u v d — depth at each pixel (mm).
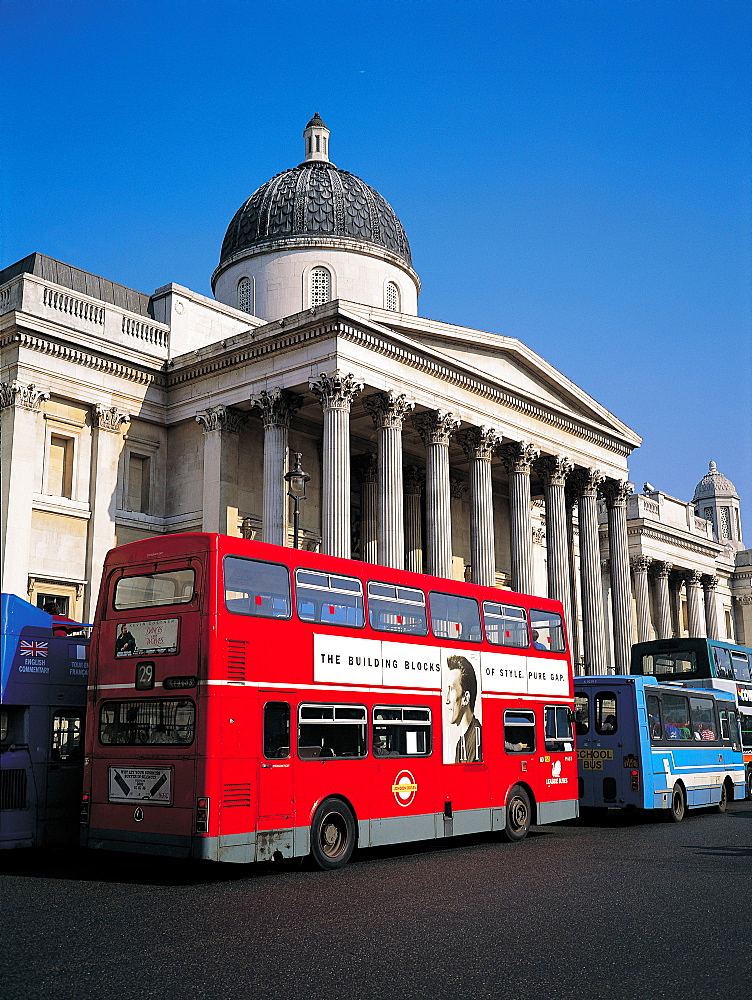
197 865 21781
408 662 23391
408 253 63250
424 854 23547
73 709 23109
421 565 55000
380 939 13258
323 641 20984
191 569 19141
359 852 24109
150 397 46906
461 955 12305
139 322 46969
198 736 18234
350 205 59969
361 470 53438
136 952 12539
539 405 53500
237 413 45594
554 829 30750
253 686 19109
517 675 27422
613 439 60375
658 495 88188
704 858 22250
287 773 19578
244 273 59094
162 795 18562
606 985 10852
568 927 14016
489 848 24797
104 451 44344
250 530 45281
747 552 101625
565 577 54875
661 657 41688
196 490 45906
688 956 12211
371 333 42781
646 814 36719
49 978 11234
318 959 12125
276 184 60938
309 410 46875
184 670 18719
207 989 10727
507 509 63344
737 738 40188
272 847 19031
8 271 48125
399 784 22531
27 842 21562
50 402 42844
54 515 42344
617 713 32250
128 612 20031
